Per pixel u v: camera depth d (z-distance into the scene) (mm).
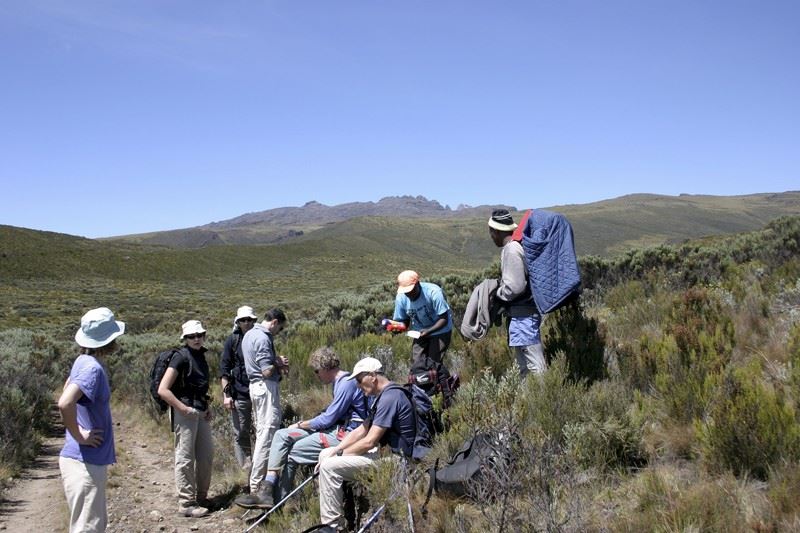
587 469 4652
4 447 8977
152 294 92812
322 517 5074
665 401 5336
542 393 5402
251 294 97500
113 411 14984
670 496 3928
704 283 11539
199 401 6750
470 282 15305
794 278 9789
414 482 4758
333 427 6109
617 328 8898
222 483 7594
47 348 21344
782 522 3514
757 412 4340
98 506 4543
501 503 3986
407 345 9609
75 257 117188
